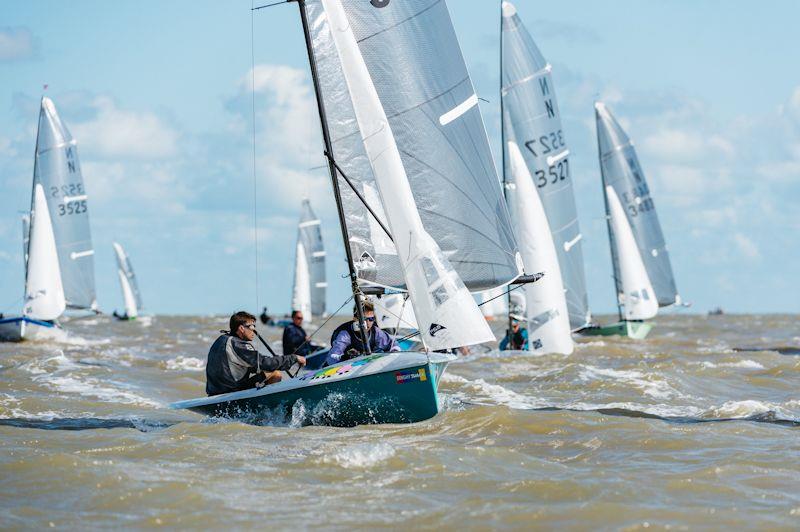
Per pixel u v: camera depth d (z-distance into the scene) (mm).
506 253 22938
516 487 13312
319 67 20703
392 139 19625
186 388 28734
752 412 20953
